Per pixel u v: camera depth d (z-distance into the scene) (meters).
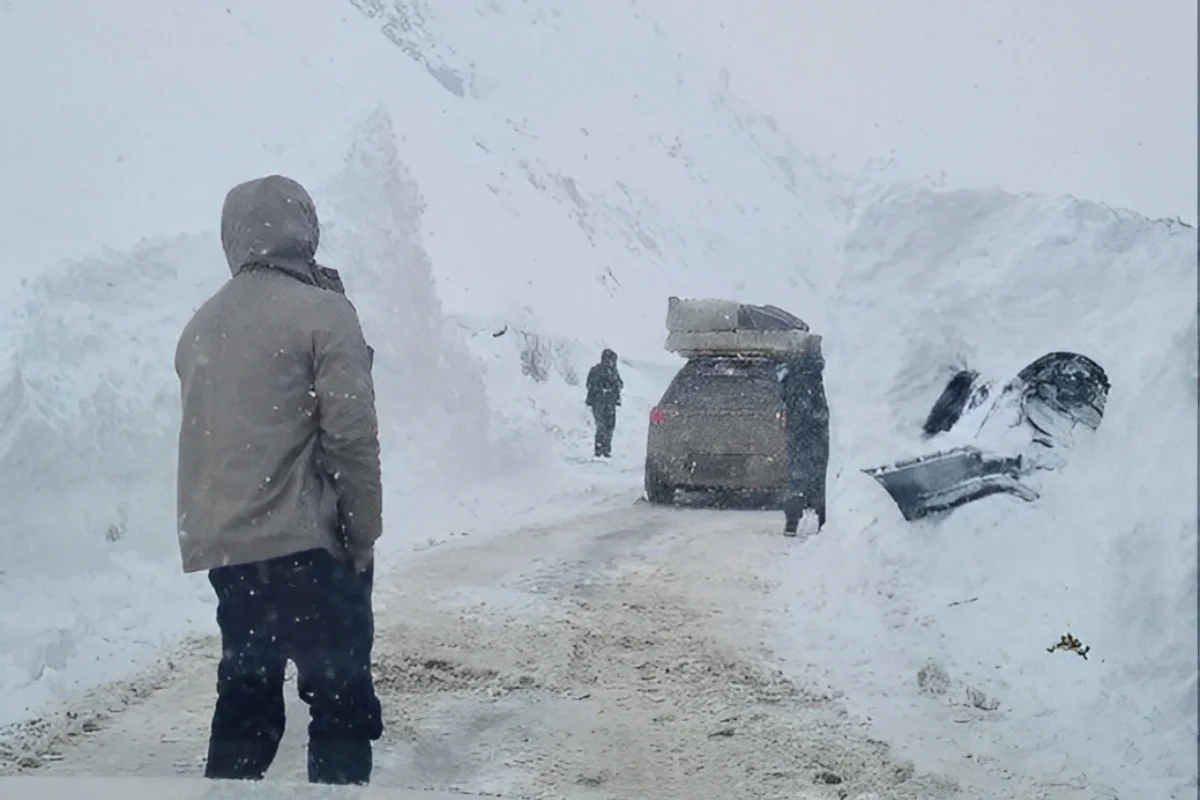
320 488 3.88
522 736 5.27
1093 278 8.13
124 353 9.12
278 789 1.92
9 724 5.27
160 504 8.54
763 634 6.96
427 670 6.24
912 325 8.59
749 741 5.21
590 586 8.27
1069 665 5.78
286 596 3.83
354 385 3.83
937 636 6.59
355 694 3.94
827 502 9.05
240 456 3.79
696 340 13.86
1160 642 5.52
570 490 14.59
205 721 5.45
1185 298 7.27
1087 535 6.48
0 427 7.61
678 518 12.03
